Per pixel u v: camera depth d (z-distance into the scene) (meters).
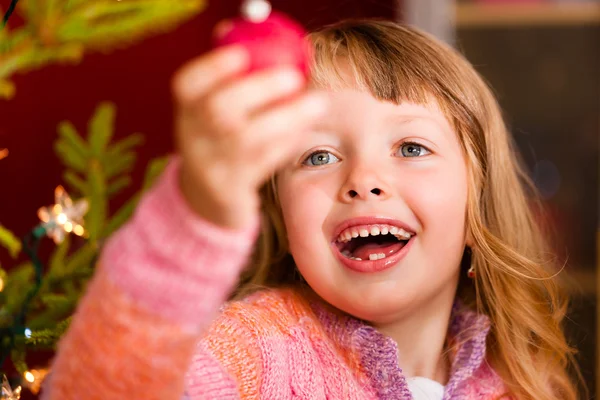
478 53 1.73
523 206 1.03
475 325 0.92
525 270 0.96
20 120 1.51
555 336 1.01
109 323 0.50
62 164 1.54
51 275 0.88
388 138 0.82
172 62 1.65
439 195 0.81
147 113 1.64
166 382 0.51
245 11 0.49
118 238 0.52
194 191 0.47
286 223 0.83
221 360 0.69
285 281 0.97
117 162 1.04
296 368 0.79
